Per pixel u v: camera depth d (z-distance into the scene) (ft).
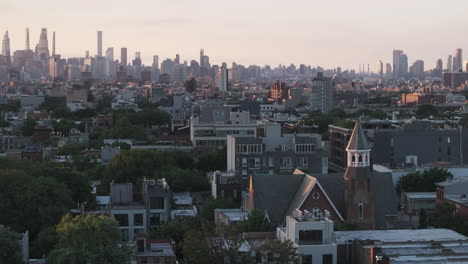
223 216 628.69
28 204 609.42
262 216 547.08
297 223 480.23
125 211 622.54
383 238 503.61
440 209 609.42
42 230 584.40
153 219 637.71
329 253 476.54
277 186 599.57
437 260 438.81
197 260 470.39
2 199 608.60
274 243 462.60
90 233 476.54
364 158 572.10
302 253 472.85
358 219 570.87
